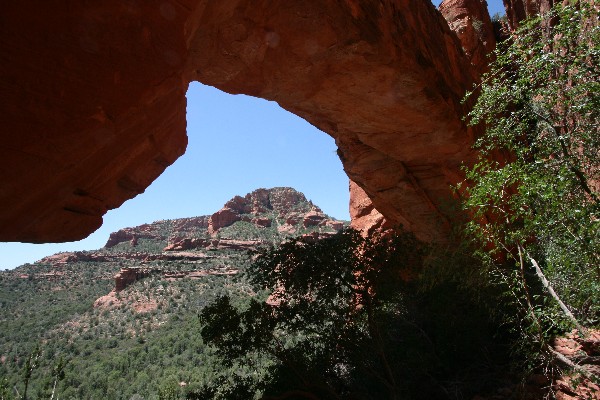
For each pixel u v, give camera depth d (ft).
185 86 17.61
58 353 202.39
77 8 9.98
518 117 18.86
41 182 10.95
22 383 147.02
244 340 34.91
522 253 20.04
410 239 38.58
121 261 424.05
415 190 47.96
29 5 9.07
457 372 34.30
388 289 35.83
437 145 41.52
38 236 13.67
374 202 54.54
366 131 39.93
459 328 35.91
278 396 32.07
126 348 204.13
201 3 14.69
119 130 12.17
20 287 349.61
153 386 140.97
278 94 31.78
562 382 24.39
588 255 15.88
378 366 36.94
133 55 11.48
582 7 14.80
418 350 37.65
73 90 10.12
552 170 17.61
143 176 16.28
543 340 19.21
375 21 26.94
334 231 432.25
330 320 35.63
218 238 426.51
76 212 13.96
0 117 8.96
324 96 32.91
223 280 307.99
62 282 364.17
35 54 9.32
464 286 28.91
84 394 144.46
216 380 36.47
